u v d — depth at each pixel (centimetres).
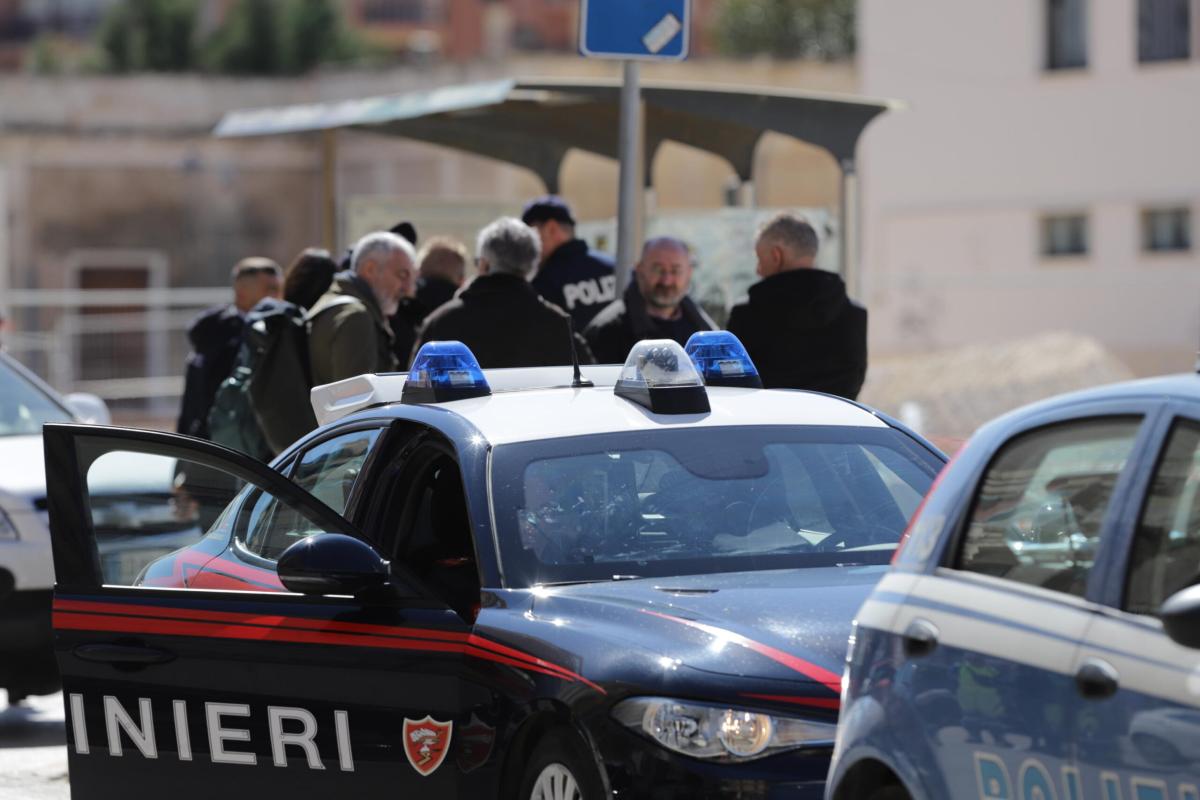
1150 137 7531
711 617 1289
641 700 1219
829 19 12075
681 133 3231
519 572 1398
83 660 1570
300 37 11850
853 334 2202
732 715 1198
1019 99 7812
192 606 1527
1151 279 7481
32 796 2039
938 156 8006
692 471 1498
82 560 1591
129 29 12162
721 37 12269
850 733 1121
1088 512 1021
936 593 1090
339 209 3500
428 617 1403
